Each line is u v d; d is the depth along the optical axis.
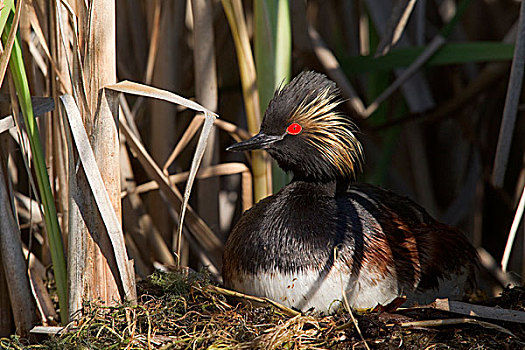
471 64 10.55
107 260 5.85
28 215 8.19
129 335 5.75
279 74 7.41
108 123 5.56
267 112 6.82
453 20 8.37
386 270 6.56
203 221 8.54
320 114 6.85
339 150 6.96
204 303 6.43
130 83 5.44
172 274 6.70
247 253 6.63
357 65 8.90
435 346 5.73
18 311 6.31
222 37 8.98
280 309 6.37
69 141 5.59
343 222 6.58
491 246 10.73
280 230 6.54
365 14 9.91
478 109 10.55
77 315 5.85
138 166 9.02
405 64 8.53
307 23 8.84
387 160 9.90
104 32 5.42
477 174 10.47
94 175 5.48
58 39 6.03
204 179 8.56
